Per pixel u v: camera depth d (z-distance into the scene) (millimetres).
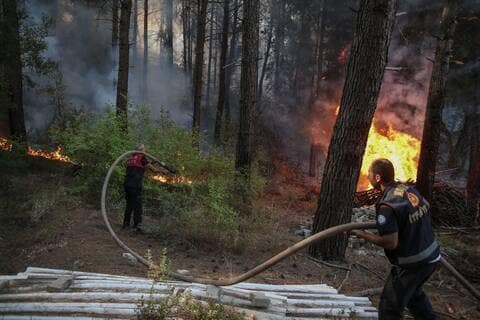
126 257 5844
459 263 7055
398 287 3482
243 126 9727
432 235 3492
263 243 7219
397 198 3428
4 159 9320
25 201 7738
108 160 8883
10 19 10156
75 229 6812
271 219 8922
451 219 10422
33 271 4852
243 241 6637
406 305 3896
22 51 10531
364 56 5945
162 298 4012
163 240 6863
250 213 8539
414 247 3393
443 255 7461
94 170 8977
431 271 3453
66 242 6227
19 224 6887
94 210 7973
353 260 6793
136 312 3795
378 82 6055
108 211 8109
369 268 6477
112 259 5770
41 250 5930
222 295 4305
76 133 9445
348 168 6234
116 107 10359
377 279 6020
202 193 8648
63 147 9969
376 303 5031
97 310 3844
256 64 9719
